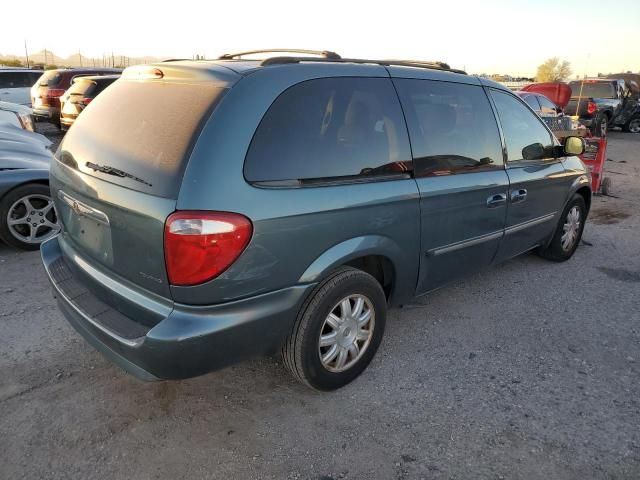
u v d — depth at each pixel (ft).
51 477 7.59
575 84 64.49
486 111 12.18
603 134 53.62
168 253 7.22
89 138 9.08
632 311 13.35
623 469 7.97
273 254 7.84
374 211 9.17
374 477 7.74
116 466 7.83
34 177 16.37
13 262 15.87
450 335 11.96
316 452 8.21
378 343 10.31
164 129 7.87
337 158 8.77
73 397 9.38
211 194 7.19
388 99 9.87
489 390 9.89
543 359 11.02
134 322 8.03
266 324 8.12
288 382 10.03
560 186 14.96
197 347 7.45
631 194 28.30
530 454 8.23
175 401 9.38
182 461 7.96
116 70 47.39
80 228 9.03
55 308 12.78
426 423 8.93
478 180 11.55
